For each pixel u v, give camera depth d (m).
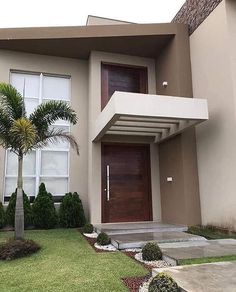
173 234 6.96
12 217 8.28
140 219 9.41
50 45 9.23
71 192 9.38
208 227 7.70
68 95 9.98
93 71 9.65
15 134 5.67
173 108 7.26
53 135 6.60
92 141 9.27
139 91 10.23
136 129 8.95
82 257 5.20
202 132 8.20
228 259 4.70
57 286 3.74
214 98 7.65
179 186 8.45
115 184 9.41
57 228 8.61
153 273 4.05
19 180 5.96
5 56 9.42
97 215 8.90
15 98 6.11
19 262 4.97
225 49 7.23
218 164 7.40
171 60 9.15
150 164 9.78
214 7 7.72
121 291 3.55
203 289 3.23
